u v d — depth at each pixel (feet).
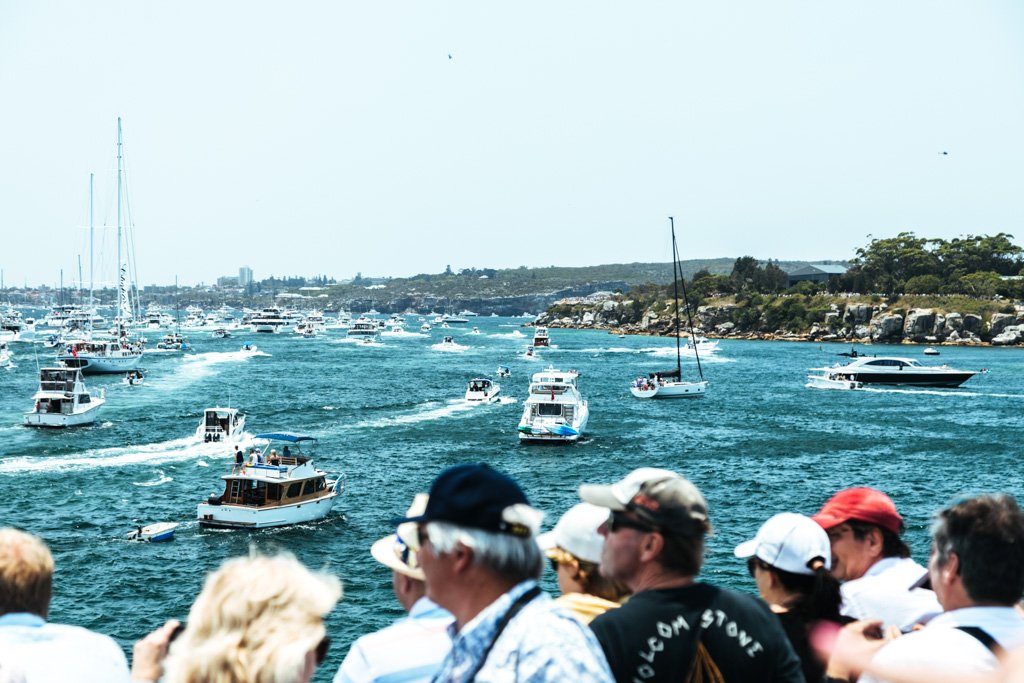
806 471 302.25
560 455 333.21
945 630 24.12
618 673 23.77
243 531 215.92
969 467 312.09
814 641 28.86
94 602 168.96
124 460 308.81
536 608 20.77
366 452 334.44
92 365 638.94
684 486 25.75
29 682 23.93
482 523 20.81
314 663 20.56
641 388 529.45
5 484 267.18
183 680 19.56
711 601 24.57
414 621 28.76
